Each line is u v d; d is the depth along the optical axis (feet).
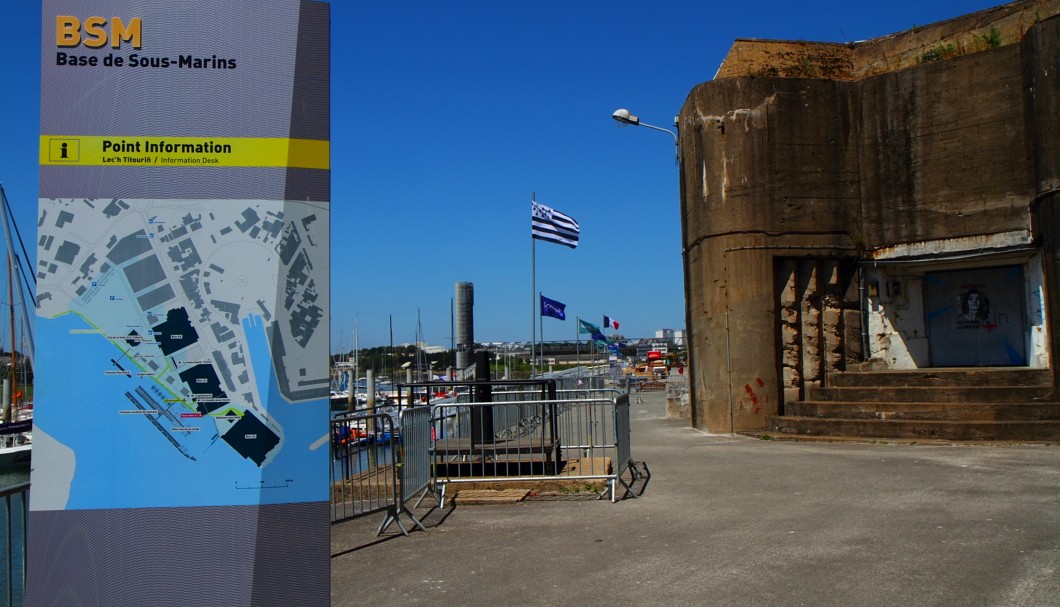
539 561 23.77
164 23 14.70
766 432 56.18
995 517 26.78
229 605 14.17
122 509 14.15
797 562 22.41
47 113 14.44
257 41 14.92
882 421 50.42
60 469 14.11
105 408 14.26
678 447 51.52
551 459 36.73
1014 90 53.31
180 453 14.33
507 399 60.64
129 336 14.35
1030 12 55.47
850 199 58.75
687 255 66.69
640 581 21.31
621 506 31.65
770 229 58.03
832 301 58.70
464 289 73.87
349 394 186.09
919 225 56.39
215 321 14.55
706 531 26.66
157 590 14.11
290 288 14.76
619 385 138.51
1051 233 48.08
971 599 18.79
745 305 58.18
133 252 14.47
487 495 33.81
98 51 14.57
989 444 45.83
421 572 23.04
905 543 23.91
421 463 31.94
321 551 14.43
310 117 14.99
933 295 60.03
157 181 14.58
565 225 94.73
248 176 14.76
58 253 14.33
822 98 58.85
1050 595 18.83
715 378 59.62
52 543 13.99
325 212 14.98
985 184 54.08
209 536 14.26
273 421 14.53
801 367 58.18
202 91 14.74
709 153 60.08
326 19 15.16
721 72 63.16
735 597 19.63
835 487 33.76
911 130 56.90
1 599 20.83
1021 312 57.31
